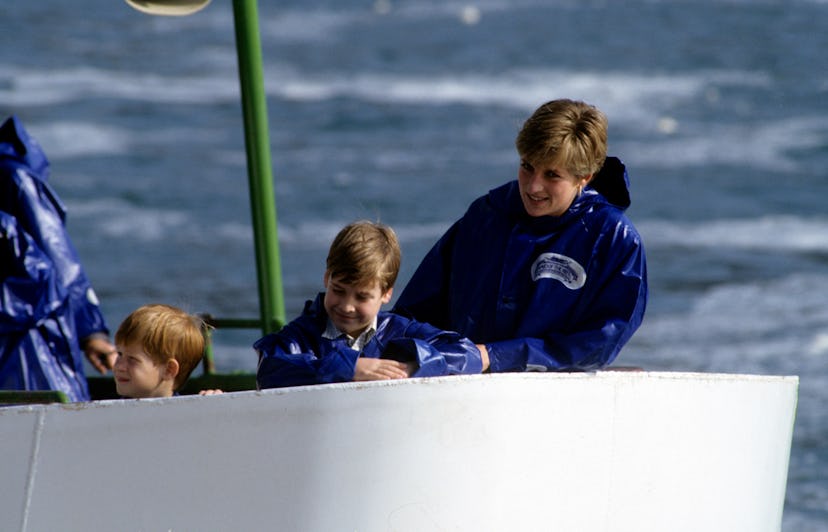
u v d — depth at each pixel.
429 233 83.94
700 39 166.50
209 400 12.33
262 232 21.09
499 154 110.62
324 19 185.12
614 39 167.38
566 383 13.42
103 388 22.16
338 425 12.55
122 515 12.34
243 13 20.55
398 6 194.38
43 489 12.30
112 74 142.12
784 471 15.95
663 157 112.25
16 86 132.62
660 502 14.32
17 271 20.34
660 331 61.59
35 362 20.48
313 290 70.19
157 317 14.45
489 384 12.98
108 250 77.00
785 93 138.88
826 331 61.06
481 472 13.03
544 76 148.00
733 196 98.19
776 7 185.62
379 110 128.25
